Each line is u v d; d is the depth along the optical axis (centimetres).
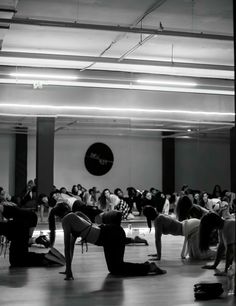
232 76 1351
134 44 1085
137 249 961
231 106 1495
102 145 1770
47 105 1371
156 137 1797
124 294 560
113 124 1542
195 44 1074
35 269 731
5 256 866
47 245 975
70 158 1739
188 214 843
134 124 1522
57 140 1728
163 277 664
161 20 934
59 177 1730
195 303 518
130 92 1426
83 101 1394
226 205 1018
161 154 1809
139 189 1808
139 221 1381
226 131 1614
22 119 1474
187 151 1781
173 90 1433
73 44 1083
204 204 1363
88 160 1755
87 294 559
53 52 1143
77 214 690
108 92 1412
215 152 1697
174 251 930
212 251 829
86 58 1141
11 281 638
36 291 576
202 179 1750
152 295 555
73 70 1273
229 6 853
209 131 1630
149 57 1198
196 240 816
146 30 861
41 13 892
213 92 1455
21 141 1773
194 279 648
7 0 719
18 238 759
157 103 1443
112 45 1091
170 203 1488
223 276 670
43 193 1412
